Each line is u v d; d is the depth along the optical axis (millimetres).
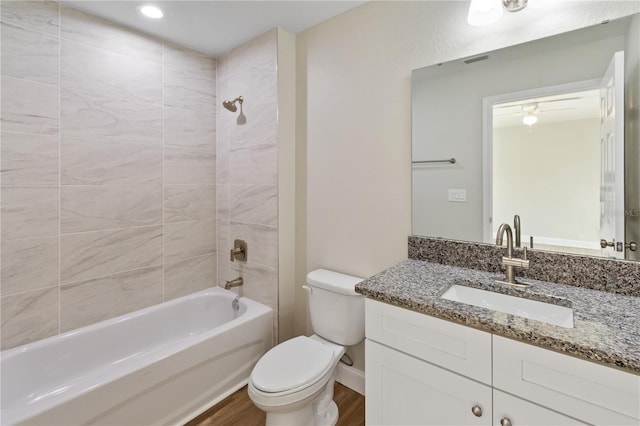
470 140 1462
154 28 2053
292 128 2162
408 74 1637
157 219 2207
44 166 1715
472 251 1455
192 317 2338
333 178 1973
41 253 1723
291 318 2234
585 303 1044
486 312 972
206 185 2496
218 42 2258
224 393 1843
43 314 1736
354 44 1837
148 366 1488
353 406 1771
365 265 1844
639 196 1119
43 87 1697
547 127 1280
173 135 2271
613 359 731
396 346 1142
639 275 1103
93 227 1909
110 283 1992
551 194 1278
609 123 1162
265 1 1766
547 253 1275
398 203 1697
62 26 1751
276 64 2047
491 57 1396
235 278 2428
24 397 1604
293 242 2221
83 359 1826
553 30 1260
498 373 921
